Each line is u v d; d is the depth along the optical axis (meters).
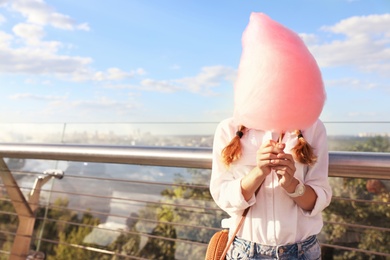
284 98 1.15
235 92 1.24
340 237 3.34
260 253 1.34
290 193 1.28
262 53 1.17
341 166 1.48
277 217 1.34
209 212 3.59
